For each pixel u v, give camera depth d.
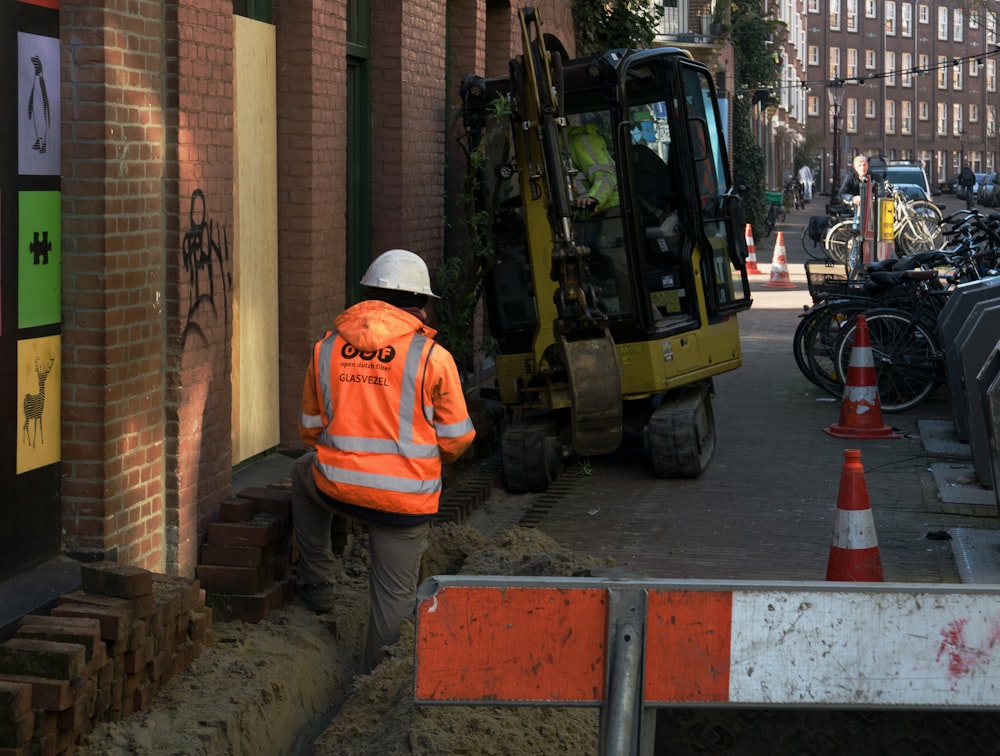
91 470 5.37
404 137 9.38
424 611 2.98
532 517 8.41
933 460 9.93
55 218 5.29
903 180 36.91
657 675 3.00
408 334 5.46
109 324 5.37
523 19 8.67
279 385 7.77
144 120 5.64
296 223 7.67
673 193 9.77
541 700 3.01
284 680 5.34
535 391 9.73
